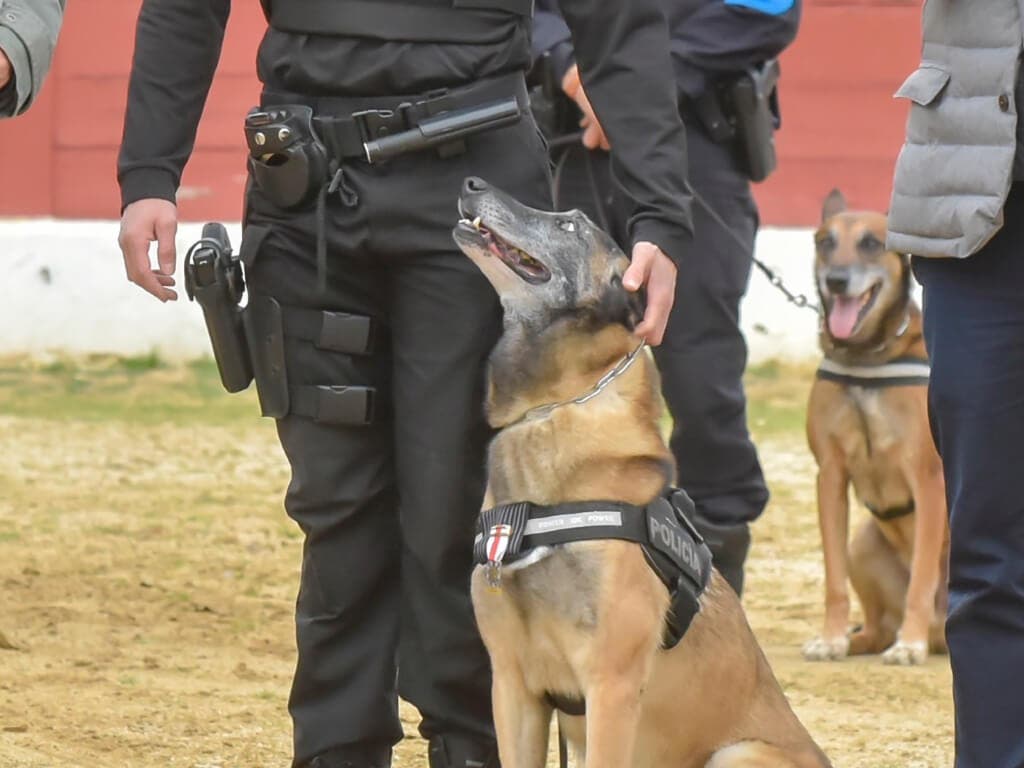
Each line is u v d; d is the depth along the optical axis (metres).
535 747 7.55
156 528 16.61
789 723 7.95
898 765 9.57
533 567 7.20
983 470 7.23
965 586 7.36
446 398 7.61
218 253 7.80
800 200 28.34
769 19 12.39
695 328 12.36
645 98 7.54
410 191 7.51
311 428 7.79
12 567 14.52
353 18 7.47
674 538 7.36
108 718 9.78
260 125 7.52
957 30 7.05
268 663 11.60
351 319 7.68
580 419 7.35
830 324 12.88
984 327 7.18
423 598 7.80
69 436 22.09
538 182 7.74
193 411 24.41
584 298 7.47
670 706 7.61
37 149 28.92
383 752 8.09
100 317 28.17
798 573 15.76
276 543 16.17
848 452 12.94
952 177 7.01
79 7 28.78
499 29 7.57
